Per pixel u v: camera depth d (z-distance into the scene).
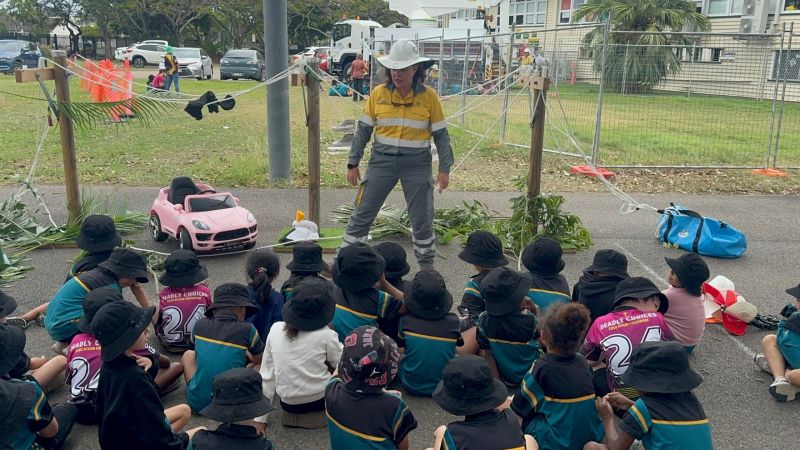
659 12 24.72
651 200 10.21
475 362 3.30
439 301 4.51
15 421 3.25
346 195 10.03
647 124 17.12
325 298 4.21
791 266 7.45
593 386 4.02
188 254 5.07
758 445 4.16
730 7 24.67
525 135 15.26
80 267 5.27
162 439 3.52
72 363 4.12
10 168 11.23
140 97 7.64
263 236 8.03
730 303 5.70
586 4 26.62
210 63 33.34
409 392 4.64
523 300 4.50
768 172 11.95
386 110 6.15
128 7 48.72
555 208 7.70
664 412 3.41
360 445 3.52
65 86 7.32
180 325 4.96
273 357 4.17
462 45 20.20
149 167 11.54
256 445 3.26
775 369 4.73
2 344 3.44
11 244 7.30
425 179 6.30
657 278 7.01
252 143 13.62
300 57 7.44
